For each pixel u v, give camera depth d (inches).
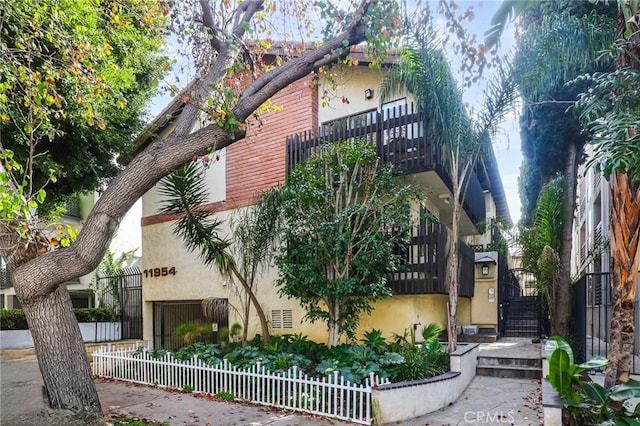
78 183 520.7
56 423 248.7
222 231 544.7
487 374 407.5
